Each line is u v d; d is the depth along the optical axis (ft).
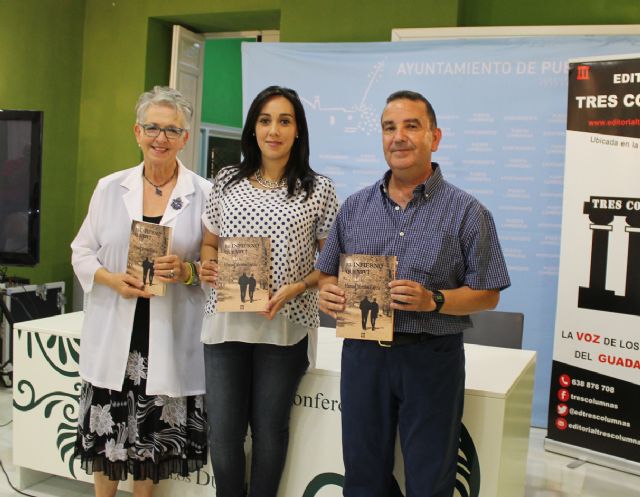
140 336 7.48
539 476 10.76
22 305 14.15
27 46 15.90
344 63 14.16
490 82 13.26
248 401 7.13
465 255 6.04
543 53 12.93
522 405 8.07
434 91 13.61
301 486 7.68
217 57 20.66
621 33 12.91
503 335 9.95
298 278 6.87
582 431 11.50
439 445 6.04
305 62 14.42
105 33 17.35
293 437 7.68
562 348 11.59
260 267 6.61
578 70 11.15
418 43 13.65
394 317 6.03
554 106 12.95
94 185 17.65
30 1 15.89
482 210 6.07
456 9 14.06
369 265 5.98
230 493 7.20
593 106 11.05
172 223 7.52
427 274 5.96
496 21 14.49
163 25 17.39
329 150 14.38
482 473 7.00
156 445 7.52
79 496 9.45
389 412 6.23
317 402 7.55
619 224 10.91
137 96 17.07
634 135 10.70
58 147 17.13
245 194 6.98
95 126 17.57
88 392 7.71
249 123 6.98
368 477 6.34
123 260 7.53
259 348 6.94
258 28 17.63
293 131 6.90
